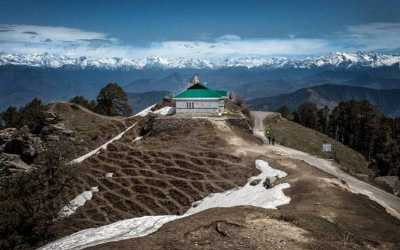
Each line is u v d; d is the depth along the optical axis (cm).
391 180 11781
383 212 6259
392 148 16612
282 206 6244
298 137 16062
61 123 15650
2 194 7294
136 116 16975
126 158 11294
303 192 6875
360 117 19975
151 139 12781
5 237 6600
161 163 10712
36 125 15675
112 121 16475
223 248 3947
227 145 11444
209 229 4416
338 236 4503
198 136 12144
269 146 12425
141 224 5478
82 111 17700
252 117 18462
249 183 8894
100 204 9381
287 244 4066
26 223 6781
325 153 14650
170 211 8862
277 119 18712
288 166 9294
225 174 9750
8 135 14412
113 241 4466
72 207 8750
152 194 9462
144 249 4028
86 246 4784
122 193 9675
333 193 6631
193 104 14262
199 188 9331
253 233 4281
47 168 7769
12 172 12800
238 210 4997
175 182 9719
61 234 7625
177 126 13050
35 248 6009
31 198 7006
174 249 3966
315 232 4441
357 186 8494
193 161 10550
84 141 14762
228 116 13938
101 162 11362
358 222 5184
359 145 19900
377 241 4556
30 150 13775
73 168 8231
